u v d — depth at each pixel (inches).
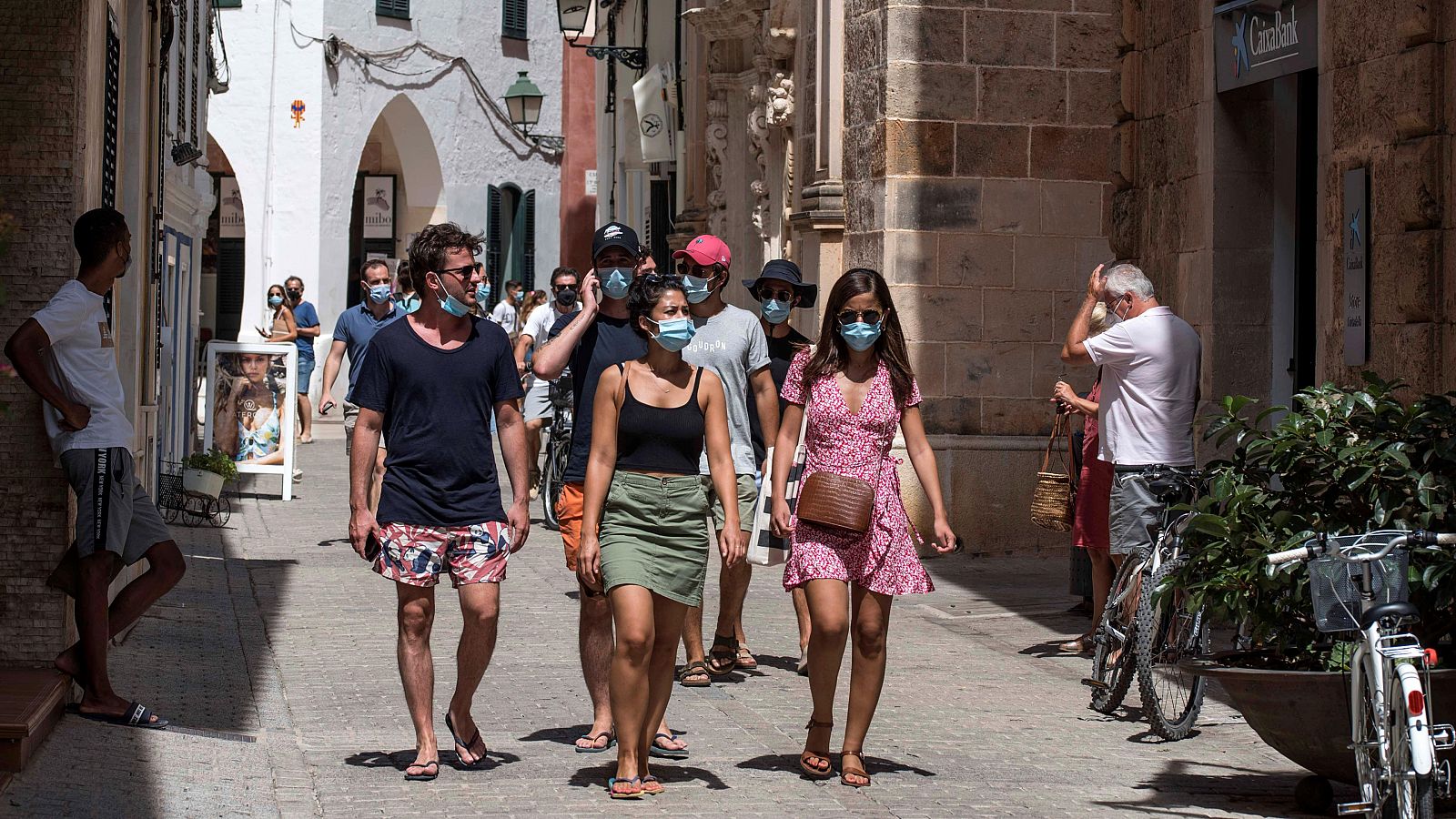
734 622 437.1
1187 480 398.0
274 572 592.7
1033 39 686.5
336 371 643.5
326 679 414.3
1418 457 312.5
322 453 1098.7
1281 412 529.7
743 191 954.7
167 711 366.9
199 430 1019.3
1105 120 693.3
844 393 328.2
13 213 346.3
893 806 307.4
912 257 679.7
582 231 1802.4
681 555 312.3
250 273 1503.4
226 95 1497.3
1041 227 689.6
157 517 361.1
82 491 339.3
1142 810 309.9
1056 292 690.8
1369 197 439.2
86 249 340.5
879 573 322.0
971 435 684.1
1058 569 647.8
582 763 335.0
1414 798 257.3
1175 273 554.6
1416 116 416.5
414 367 320.5
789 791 317.1
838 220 716.0
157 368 527.2
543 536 716.0
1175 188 554.3
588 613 347.3
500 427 330.0
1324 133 463.8
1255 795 323.6
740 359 423.5
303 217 1504.7
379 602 534.6
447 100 1657.2
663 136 1198.9
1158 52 563.8
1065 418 507.2
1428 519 300.5
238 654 441.1
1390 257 428.5
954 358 683.4
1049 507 482.9
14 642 348.2
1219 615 313.3
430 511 319.9
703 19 949.2
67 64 347.6
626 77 1381.6
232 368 844.0
